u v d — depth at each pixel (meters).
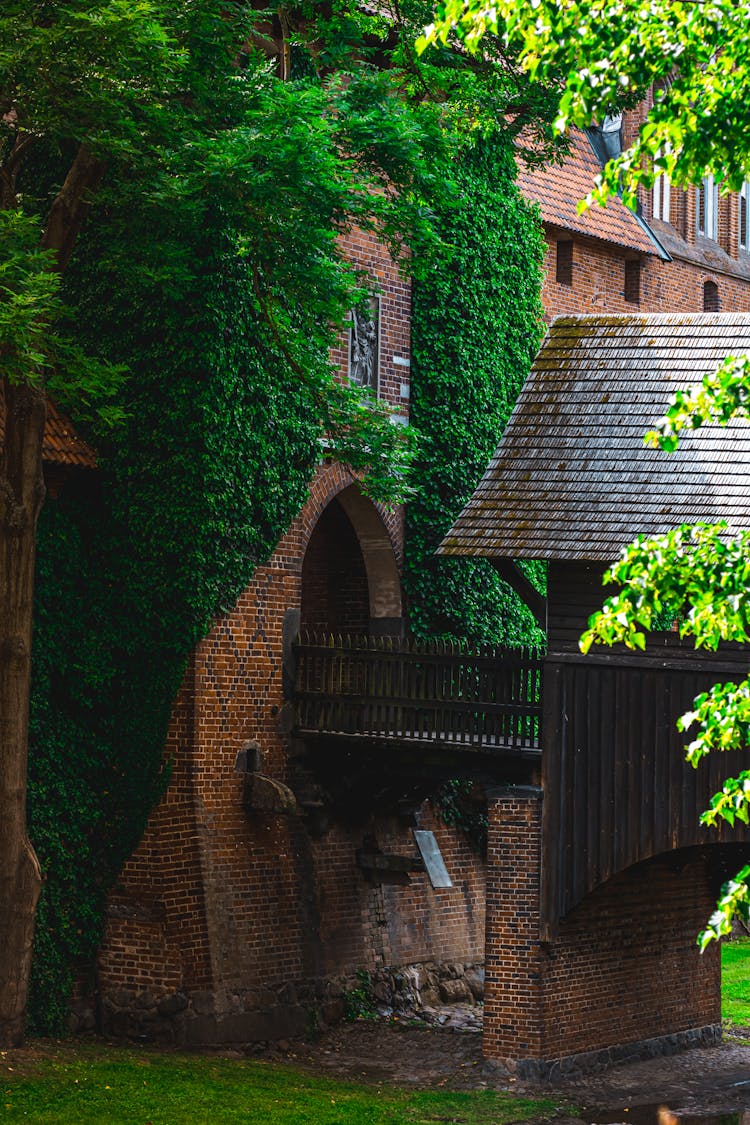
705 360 30.27
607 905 30.94
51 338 24.25
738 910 13.21
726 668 27.64
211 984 29.70
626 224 46.03
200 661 30.14
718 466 28.55
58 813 29.28
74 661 29.81
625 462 29.41
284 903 31.67
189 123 26.53
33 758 28.91
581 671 28.88
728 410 13.73
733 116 14.43
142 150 26.11
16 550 26.16
